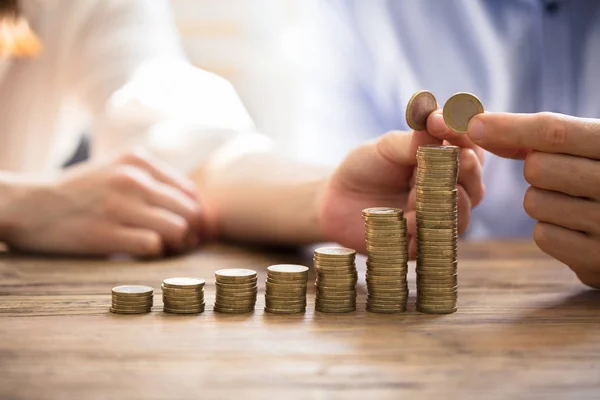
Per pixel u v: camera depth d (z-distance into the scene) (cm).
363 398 66
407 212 112
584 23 227
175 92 192
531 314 99
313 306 105
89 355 79
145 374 72
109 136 190
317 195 140
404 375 72
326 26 292
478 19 241
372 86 270
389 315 99
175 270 134
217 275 101
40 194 152
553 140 99
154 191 152
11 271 132
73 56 212
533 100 237
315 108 302
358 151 118
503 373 73
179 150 178
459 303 106
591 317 98
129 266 138
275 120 313
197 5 306
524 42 236
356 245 123
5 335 87
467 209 111
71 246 151
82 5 208
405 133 111
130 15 210
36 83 214
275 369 74
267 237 156
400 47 259
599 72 226
